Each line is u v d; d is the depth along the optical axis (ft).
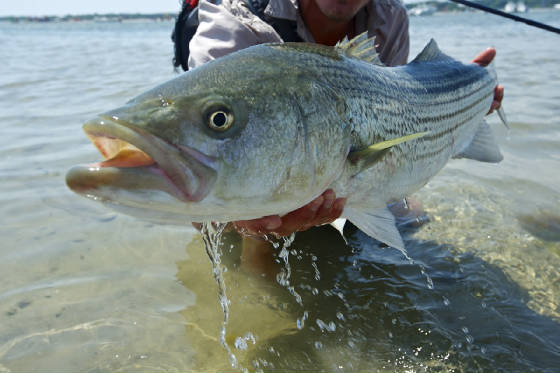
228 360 1.60
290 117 1.37
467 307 1.86
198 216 1.30
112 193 1.14
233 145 1.27
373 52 1.84
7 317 1.75
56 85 5.90
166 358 1.60
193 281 2.03
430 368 1.56
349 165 1.57
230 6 2.23
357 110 1.57
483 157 2.49
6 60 9.05
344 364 1.59
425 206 2.71
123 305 1.85
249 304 1.90
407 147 1.83
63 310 1.80
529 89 5.14
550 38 10.93
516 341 1.66
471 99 2.28
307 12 2.39
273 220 1.53
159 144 1.16
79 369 1.54
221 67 1.34
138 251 2.23
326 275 2.11
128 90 5.37
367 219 1.77
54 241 2.26
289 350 1.65
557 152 3.38
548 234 2.39
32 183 2.86
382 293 1.97
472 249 2.28
